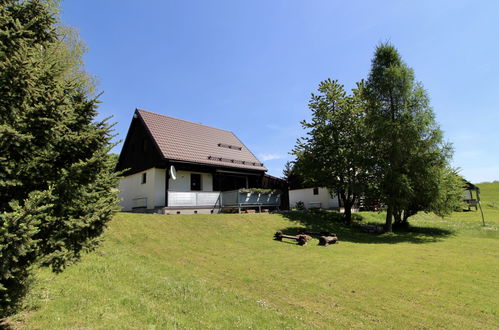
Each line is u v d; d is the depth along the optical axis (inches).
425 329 194.5
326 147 792.3
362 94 778.8
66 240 165.2
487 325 201.6
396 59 754.2
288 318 199.6
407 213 793.6
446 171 722.2
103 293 206.7
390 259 406.9
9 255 114.7
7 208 142.9
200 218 586.6
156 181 690.2
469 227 781.3
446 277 316.5
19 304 150.1
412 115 708.0
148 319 173.0
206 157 749.9
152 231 456.8
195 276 288.8
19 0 163.2
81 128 177.9
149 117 790.5
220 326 174.7
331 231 691.4
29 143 141.2
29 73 137.4
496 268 356.5
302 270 335.6
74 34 671.8
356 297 253.4
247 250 431.8
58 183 153.2
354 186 736.3
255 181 907.4
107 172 199.8
